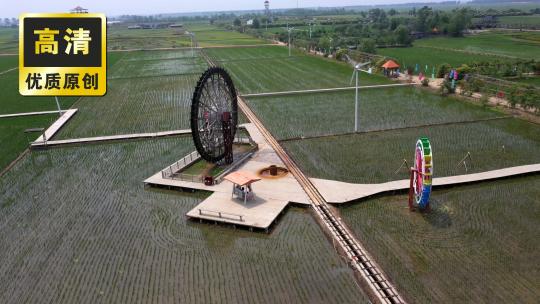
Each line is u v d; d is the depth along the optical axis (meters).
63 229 30.25
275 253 26.88
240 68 92.81
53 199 34.53
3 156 43.91
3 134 50.75
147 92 71.25
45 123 54.53
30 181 37.97
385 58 82.56
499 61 75.69
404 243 27.22
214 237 28.81
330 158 40.34
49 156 43.72
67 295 23.89
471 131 46.56
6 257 27.33
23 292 24.23
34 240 29.06
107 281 24.91
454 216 30.02
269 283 24.27
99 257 27.09
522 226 28.58
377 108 56.91
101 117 57.16
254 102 62.53
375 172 36.97
